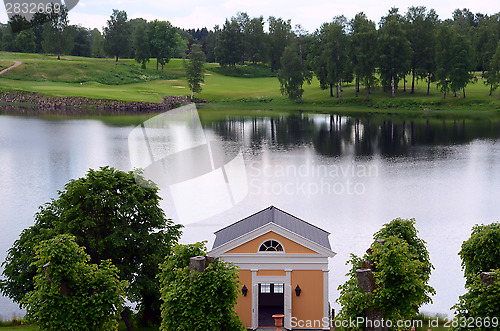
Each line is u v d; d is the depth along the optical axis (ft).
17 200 233.96
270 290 116.26
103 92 637.71
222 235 113.09
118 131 445.37
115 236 109.60
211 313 79.15
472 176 282.36
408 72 616.80
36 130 449.48
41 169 304.09
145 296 115.24
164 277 86.89
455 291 134.51
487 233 99.71
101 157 339.16
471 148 366.43
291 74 620.90
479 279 76.89
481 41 655.35
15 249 117.19
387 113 545.85
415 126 465.06
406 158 336.08
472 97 585.63
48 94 612.70
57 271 76.54
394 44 585.22
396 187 259.19
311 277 104.63
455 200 233.76
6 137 413.39
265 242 104.32
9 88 627.46
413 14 613.11
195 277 80.18
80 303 77.46
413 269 80.33
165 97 634.84
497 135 414.82
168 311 80.59
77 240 110.42
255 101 643.04
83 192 110.93
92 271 80.79
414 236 109.50
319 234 111.65
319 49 641.40
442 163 318.45
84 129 456.45
